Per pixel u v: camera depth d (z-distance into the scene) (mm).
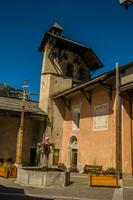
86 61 38688
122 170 21859
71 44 35875
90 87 27328
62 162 31750
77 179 19109
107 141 25047
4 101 33062
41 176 15727
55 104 33562
